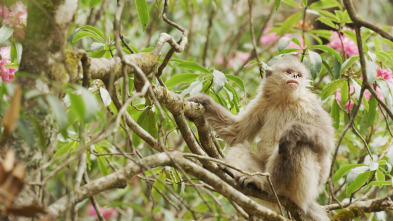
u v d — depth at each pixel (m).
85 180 6.66
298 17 9.93
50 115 4.87
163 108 7.58
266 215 5.77
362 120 8.08
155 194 7.90
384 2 14.76
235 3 15.25
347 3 6.73
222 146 10.05
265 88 9.02
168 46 10.33
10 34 6.42
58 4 4.90
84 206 9.15
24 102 4.67
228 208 9.52
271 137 8.77
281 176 7.43
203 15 14.07
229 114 8.84
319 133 7.58
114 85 6.40
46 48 4.83
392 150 8.19
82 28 7.67
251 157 8.45
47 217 4.27
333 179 7.45
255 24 14.99
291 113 8.73
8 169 3.68
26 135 4.16
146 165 4.84
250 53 13.23
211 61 13.18
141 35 12.52
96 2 7.41
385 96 7.62
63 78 4.88
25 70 4.77
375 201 7.27
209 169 7.12
